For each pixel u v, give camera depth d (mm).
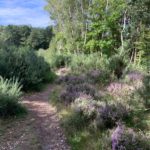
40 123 6348
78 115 6043
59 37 38094
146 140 4598
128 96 7715
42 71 13312
